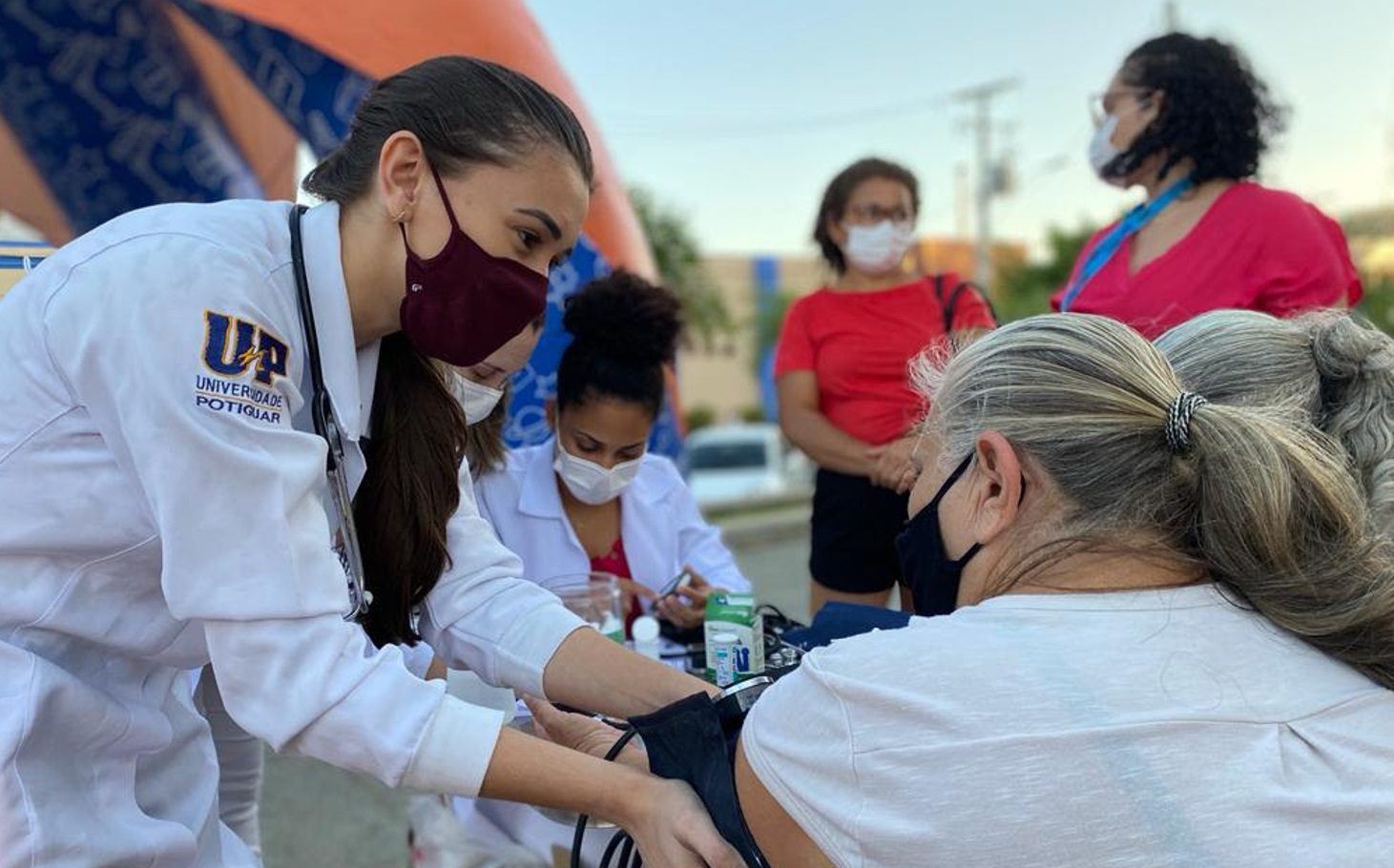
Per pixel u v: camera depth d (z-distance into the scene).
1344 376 1.34
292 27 3.38
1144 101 2.83
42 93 4.26
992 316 3.52
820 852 1.03
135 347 1.11
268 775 3.89
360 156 1.30
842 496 3.43
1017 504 1.12
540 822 1.93
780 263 30.91
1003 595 1.11
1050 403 1.12
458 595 1.66
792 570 8.42
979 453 1.15
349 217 1.30
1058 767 0.94
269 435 1.17
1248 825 0.92
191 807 1.46
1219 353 1.39
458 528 1.70
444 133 1.23
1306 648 1.06
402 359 1.54
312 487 1.22
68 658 1.27
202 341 1.13
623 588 2.47
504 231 1.25
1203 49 2.78
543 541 2.49
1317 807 0.93
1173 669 1.00
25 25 4.10
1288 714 0.99
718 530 2.80
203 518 1.12
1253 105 2.80
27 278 1.23
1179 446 1.08
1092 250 3.20
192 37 4.30
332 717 1.16
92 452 1.17
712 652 1.84
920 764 0.97
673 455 3.91
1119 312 2.87
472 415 2.13
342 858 3.27
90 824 1.26
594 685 1.54
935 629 1.06
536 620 1.61
